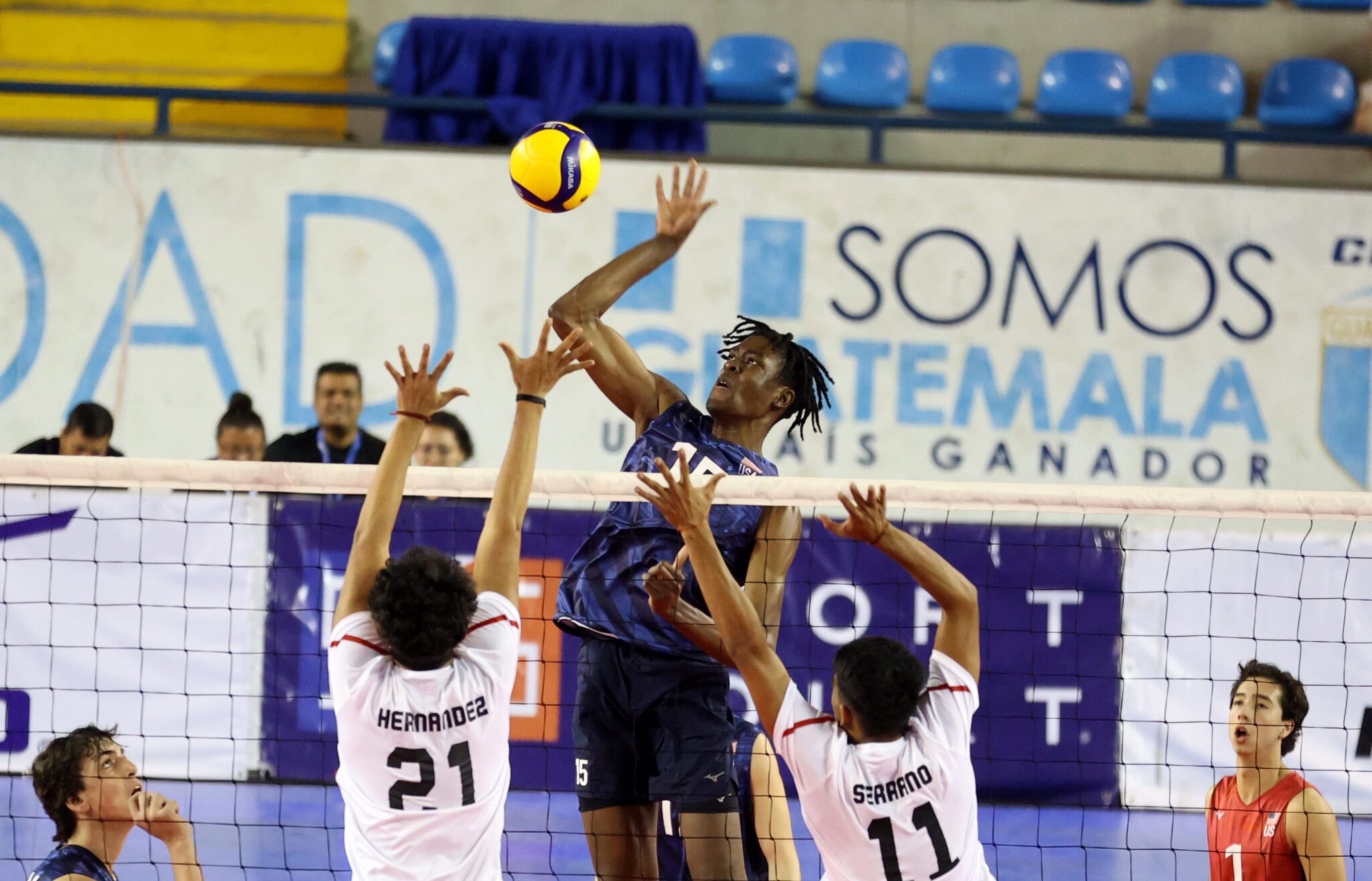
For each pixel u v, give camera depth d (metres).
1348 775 23.22
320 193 26.25
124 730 23.25
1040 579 23.98
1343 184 26.31
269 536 23.89
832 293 26.33
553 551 23.62
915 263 26.36
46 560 23.44
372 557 10.12
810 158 31.95
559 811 21.97
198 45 31.98
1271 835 13.50
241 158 26.19
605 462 25.95
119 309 26.00
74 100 31.41
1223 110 30.55
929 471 26.16
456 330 26.23
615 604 12.50
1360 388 26.17
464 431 25.83
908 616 23.75
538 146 13.88
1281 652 23.69
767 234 26.31
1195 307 26.27
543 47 28.05
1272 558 23.80
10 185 25.98
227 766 23.34
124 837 12.70
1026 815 22.69
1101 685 23.73
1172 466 26.16
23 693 23.19
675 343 26.22
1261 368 26.23
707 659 12.44
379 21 32.59
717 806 12.12
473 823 9.82
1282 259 26.28
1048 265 26.30
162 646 23.47
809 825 10.03
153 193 26.09
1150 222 26.33
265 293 26.12
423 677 9.63
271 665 23.62
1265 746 13.70
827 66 31.39
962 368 26.28
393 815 9.68
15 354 25.89
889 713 9.56
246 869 18.33
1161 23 33.31
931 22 33.44
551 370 10.70
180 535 23.72
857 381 26.23
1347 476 26.16
